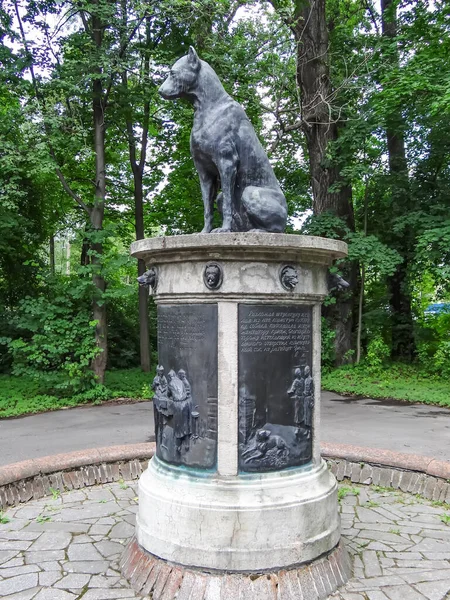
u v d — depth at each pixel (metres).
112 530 4.48
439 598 3.36
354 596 3.39
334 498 3.78
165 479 3.67
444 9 12.74
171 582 3.36
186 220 17.61
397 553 4.04
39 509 5.01
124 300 18.98
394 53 13.41
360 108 14.34
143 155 15.52
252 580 3.29
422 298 17.89
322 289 3.91
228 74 12.03
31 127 10.88
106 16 11.38
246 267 3.49
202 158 4.09
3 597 3.40
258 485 3.47
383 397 11.88
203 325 3.58
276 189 4.14
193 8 11.58
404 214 14.17
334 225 14.01
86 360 11.39
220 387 3.51
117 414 10.28
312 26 14.28
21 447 7.69
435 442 7.64
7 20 11.38
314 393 3.83
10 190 11.22
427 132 14.77
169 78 4.05
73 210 16.92
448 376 13.42
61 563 3.87
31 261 12.10
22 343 11.30
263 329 3.56
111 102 12.81
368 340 16.06
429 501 5.23
